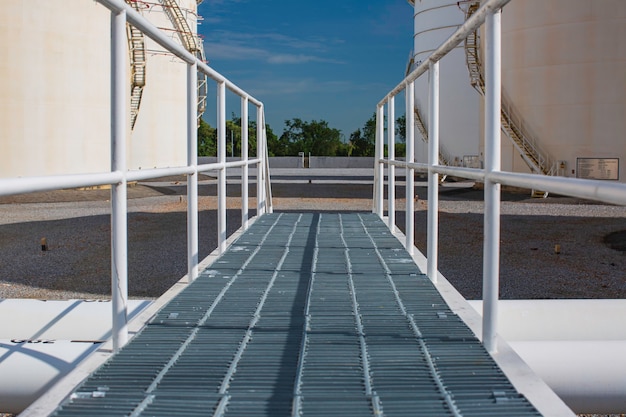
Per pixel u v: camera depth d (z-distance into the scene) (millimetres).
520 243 9500
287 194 20281
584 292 6016
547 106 19281
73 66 19312
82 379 1998
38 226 11344
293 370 2072
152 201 16844
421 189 23562
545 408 1729
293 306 2926
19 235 10180
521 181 1854
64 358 2555
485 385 1907
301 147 74875
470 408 1737
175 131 29656
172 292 3215
